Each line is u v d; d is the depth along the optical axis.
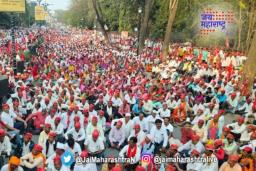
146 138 10.78
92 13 78.75
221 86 20.72
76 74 24.08
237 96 18.45
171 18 33.50
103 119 13.09
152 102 15.80
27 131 13.50
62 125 12.31
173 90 17.86
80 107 14.52
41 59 31.94
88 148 10.98
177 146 10.28
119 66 30.39
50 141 10.26
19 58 27.19
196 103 16.17
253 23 33.59
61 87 17.59
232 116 18.08
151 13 47.12
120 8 55.03
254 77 21.48
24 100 15.20
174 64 29.77
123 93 17.78
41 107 14.34
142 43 39.62
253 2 33.94
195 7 41.41
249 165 9.66
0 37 58.66
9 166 8.58
